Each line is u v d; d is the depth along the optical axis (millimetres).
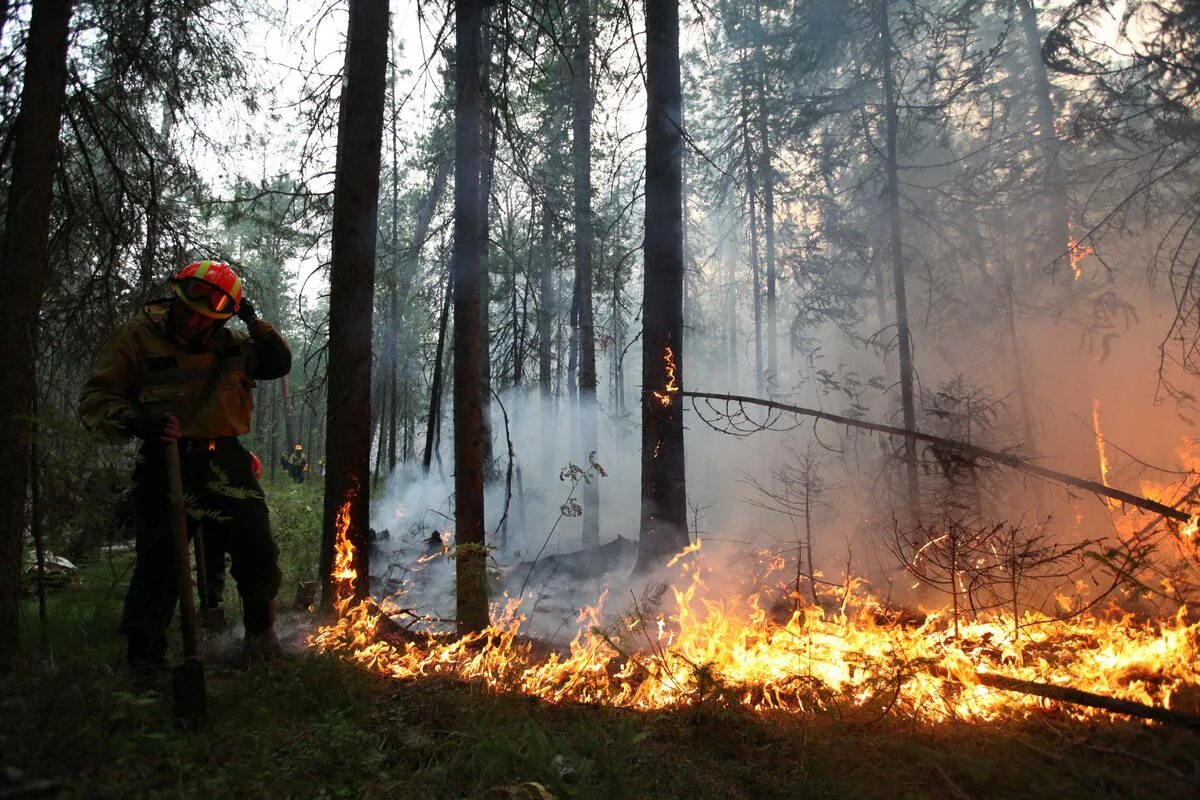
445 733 2861
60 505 3338
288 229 6633
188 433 3383
